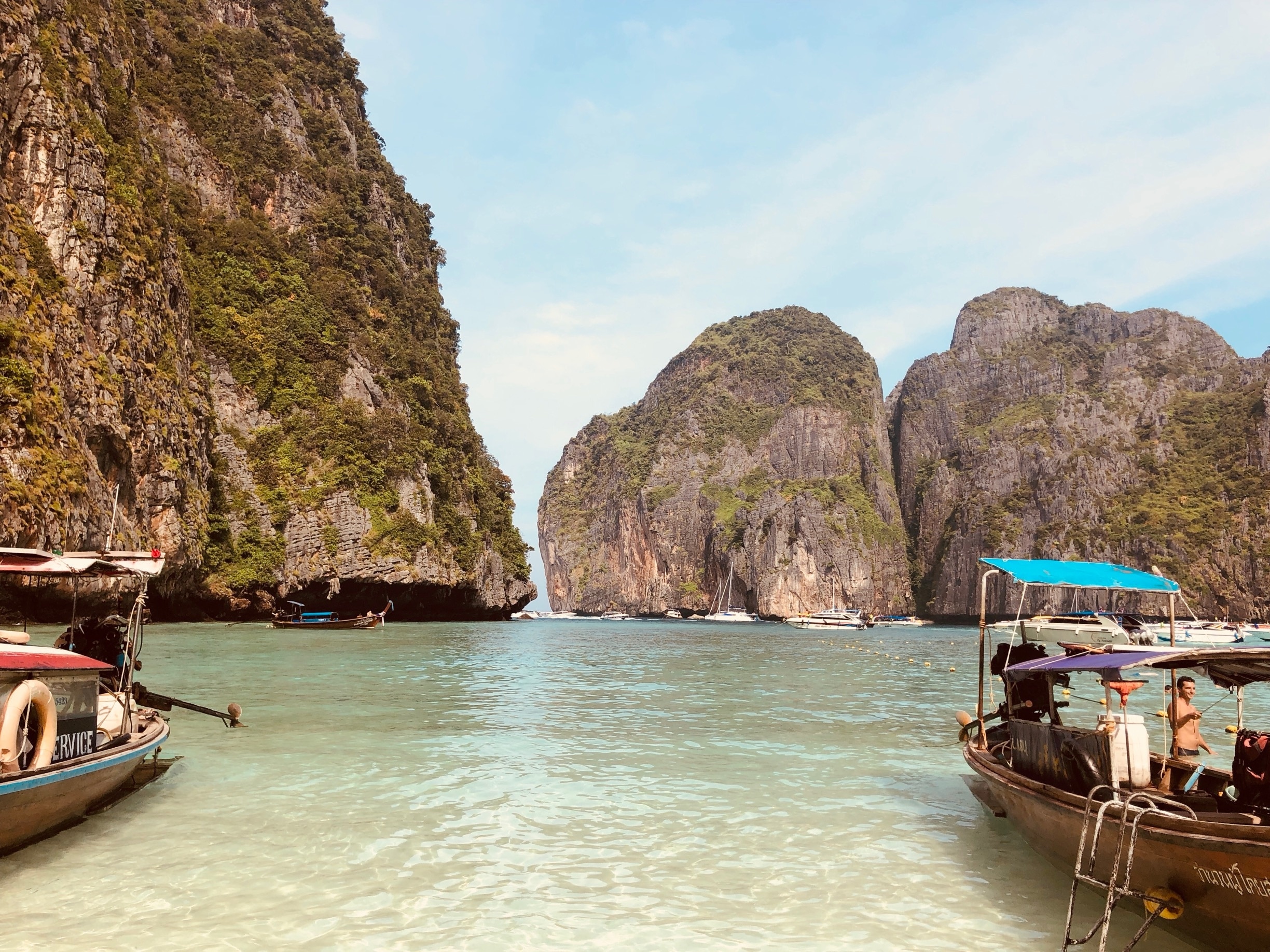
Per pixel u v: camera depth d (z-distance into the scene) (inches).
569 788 447.8
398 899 288.7
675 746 580.1
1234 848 224.7
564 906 286.5
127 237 1829.5
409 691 863.7
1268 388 5733.3
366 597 2474.2
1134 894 251.4
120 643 465.7
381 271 3073.3
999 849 354.0
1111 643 374.6
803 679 1147.9
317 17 3585.1
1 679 307.9
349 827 369.4
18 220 1504.7
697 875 319.0
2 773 297.6
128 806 395.9
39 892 287.6
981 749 418.9
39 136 1600.6
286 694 794.2
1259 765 276.2
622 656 1589.6
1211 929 245.6
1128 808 260.1
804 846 354.9
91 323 1648.6
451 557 2701.8
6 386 1289.4
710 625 4751.5
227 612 2142.0
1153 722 711.7
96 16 2015.3
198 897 286.8
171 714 654.5
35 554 431.5
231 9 3196.4
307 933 259.6
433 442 2898.6
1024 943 264.2
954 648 2284.7
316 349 2588.6
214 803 402.9
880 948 258.5
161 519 1807.3
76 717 352.2
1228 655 297.6
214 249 2522.1
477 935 261.1
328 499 2368.4
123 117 2009.1
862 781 476.7
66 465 1385.3
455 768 490.3
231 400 2357.3
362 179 3230.8
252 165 2815.0
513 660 1362.0
